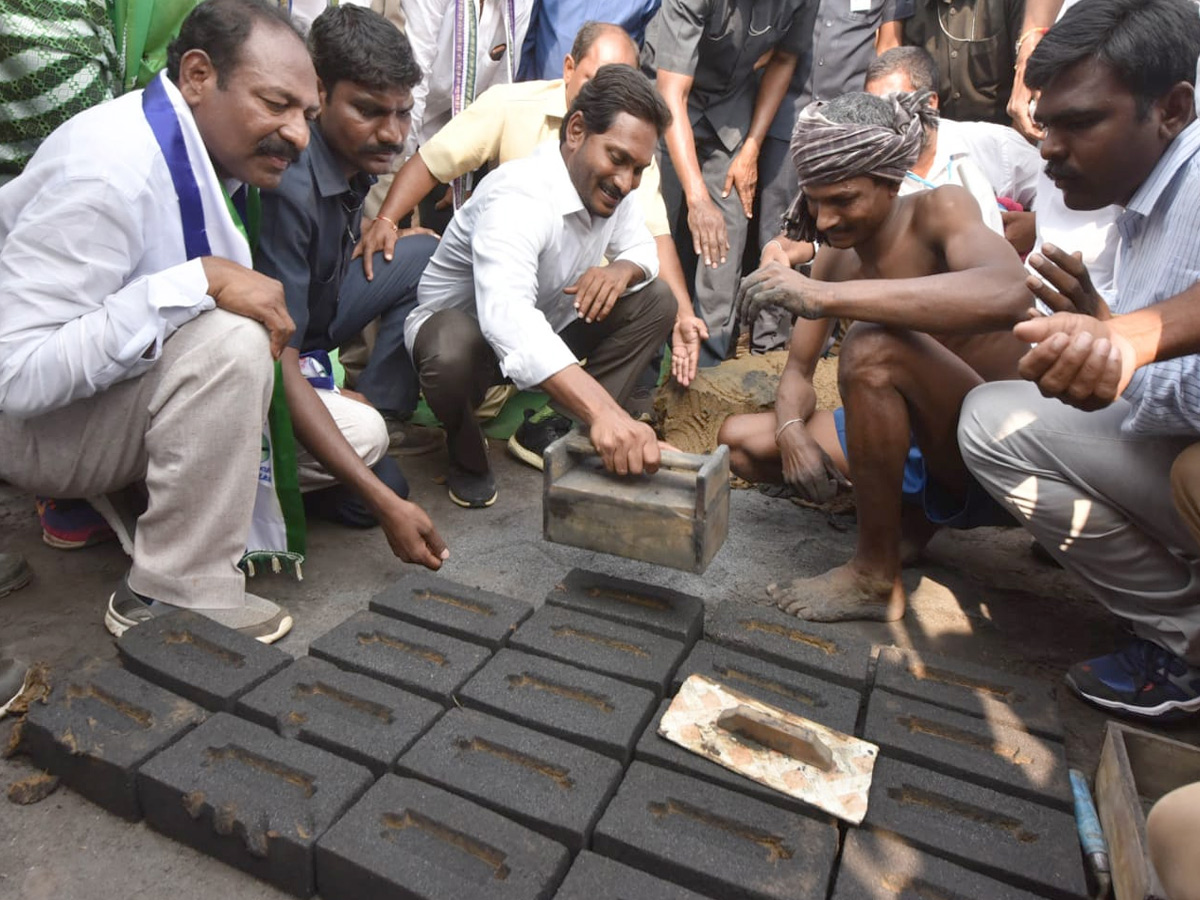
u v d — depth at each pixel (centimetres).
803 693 194
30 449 212
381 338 327
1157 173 183
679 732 177
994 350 249
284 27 195
